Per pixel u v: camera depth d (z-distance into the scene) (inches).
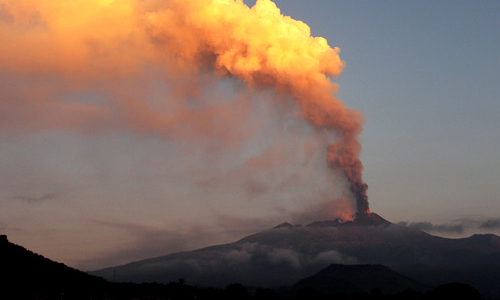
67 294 3531.0
